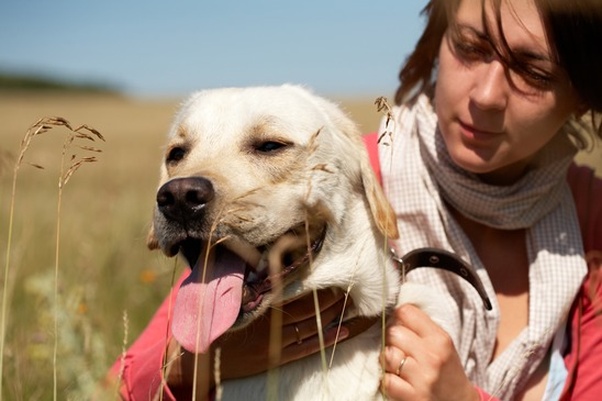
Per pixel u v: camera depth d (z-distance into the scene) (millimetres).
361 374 3393
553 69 3688
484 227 4191
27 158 15062
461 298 4039
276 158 3455
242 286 3154
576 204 4230
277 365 3359
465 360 3967
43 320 4688
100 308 5430
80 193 11438
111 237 7605
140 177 14812
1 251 6551
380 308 3502
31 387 4309
